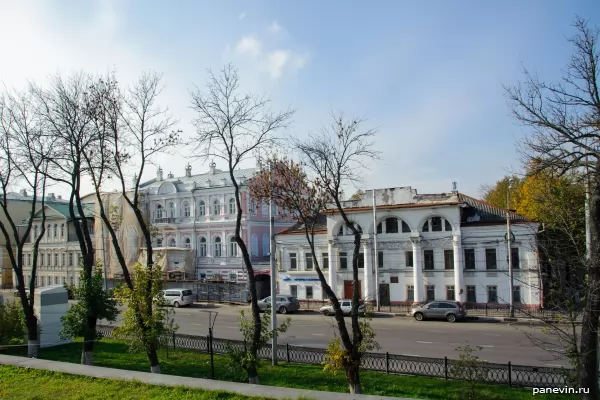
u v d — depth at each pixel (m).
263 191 18.20
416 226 36.53
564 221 11.02
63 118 19.61
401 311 34.28
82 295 19.16
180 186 53.84
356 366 13.48
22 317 22.67
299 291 41.62
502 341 22.55
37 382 12.34
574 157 10.71
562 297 10.75
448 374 15.64
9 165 22.08
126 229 53.88
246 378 15.81
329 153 16.22
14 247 67.06
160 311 15.84
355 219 38.91
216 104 22.30
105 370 13.34
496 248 34.34
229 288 45.09
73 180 19.94
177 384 11.53
